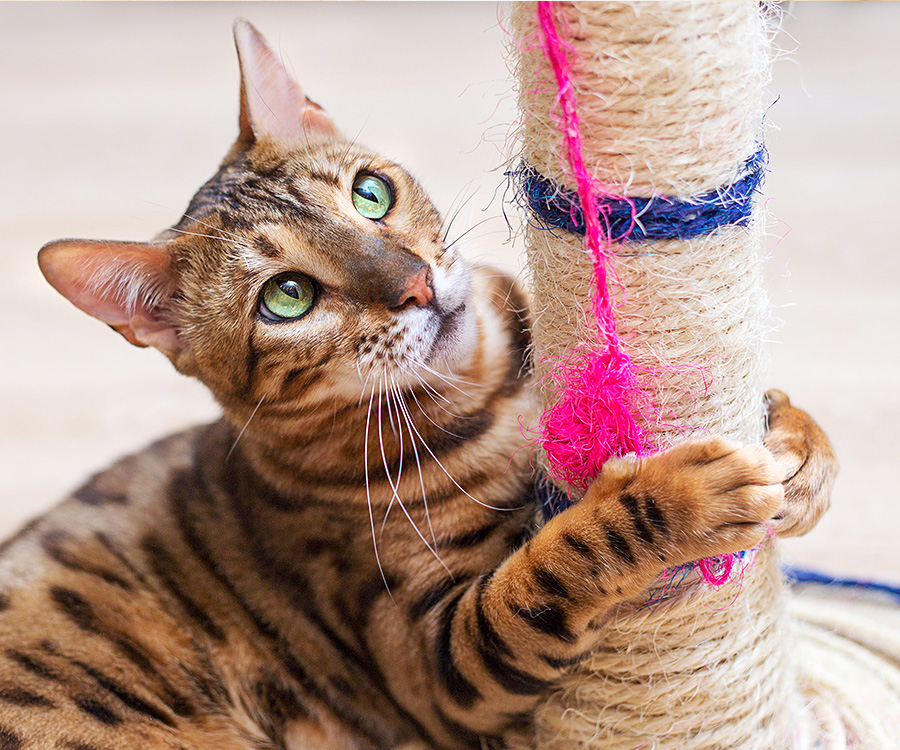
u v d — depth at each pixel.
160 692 0.74
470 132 1.54
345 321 0.71
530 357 0.73
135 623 0.75
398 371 0.71
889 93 1.72
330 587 0.73
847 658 0.80
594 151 0.64
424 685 0.72
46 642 0.73
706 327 0.66
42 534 0.78
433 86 1.80
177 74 2.17
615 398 0.65
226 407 0.74
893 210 1.33
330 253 0.71
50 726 0.71
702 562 0.66
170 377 1.17
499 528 0.72
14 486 0.98
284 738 0.76
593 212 0.62
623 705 0.70
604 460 0.66
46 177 1.66
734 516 0.63
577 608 0.65
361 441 0.72
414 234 0.73
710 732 0.70
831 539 0.88
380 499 0.72
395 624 0.72
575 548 0.65
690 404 0.67
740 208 0.65
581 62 0.63
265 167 0.74
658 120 0.63
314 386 0.71
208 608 0.76
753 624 0.70
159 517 0.78
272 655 0.76
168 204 1.50
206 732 0.74
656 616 0.68
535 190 0.66
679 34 0.62
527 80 0.65
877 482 0.91
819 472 0.69
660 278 0.65
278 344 0.71
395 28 2.26
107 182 1.62
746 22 0.64
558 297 0.67
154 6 2.73
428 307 0.71
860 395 0.98
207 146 1.73
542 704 0.73
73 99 2.06
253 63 0.75
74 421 1.09
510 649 0.67
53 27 2.62
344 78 1.90
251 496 0.75
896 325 1.08
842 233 1.28
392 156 0.77
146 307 0.73
